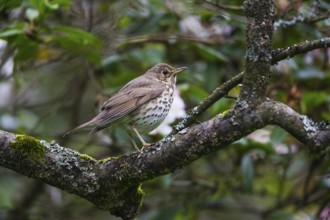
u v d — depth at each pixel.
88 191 6.76
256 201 14.48
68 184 6.76
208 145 6.20
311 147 5.84
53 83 15.48
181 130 6.48
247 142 10.86
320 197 11.84
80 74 14.05
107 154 12.70
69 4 10.39
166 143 6.40
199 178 13.14
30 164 6.68
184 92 10.98
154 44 13.28
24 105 13.65
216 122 6.14
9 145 6.65
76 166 6.73
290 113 5.91
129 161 6.62
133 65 13.30
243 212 12.86
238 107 6.05
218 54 10.99
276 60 6.36
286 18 9.73
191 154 6.29
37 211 13.80
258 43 5.98
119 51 12.48
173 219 12.14
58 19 12.77
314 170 11.83
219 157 12.84
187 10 11.68
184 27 12.20
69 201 14.23
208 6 10.73
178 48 12.84
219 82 12.02
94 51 10.47
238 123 6.04
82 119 15.41
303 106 10.84
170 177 11.30
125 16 12.44
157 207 12.72
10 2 9.84
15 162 6.68
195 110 6.71
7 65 13.38
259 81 6.01
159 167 6.46
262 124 6.00
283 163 12.23
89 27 12.11
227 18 10.96
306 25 11.09
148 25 11.95
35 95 15.47
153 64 12.15
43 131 13.42
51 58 13.26
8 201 13.10
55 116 14.50
